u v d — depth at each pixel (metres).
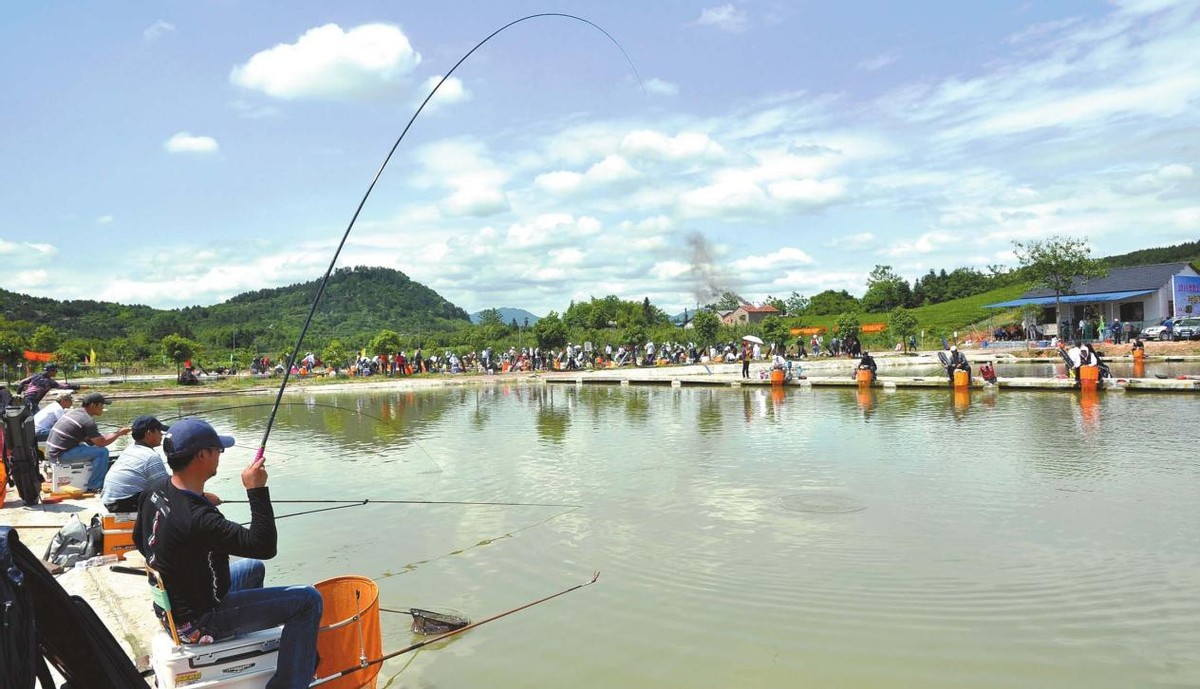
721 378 33.28
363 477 12.84
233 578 4.77
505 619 6.44
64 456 9.97
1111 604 6.37
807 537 8.48
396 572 7.72
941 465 12.17
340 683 4.68
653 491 11.00
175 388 37.09
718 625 6.17
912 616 6.24
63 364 44.28
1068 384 23.06
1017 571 7.21
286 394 34.75
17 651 3.17
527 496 10.98
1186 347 37.53
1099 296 49.72
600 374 40.69
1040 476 11.10
